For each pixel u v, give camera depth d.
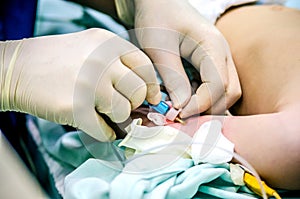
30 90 0.75
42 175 0.84
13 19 1.12
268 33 0.91
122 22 1.18
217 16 1.08
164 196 0.61
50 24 1.17
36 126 0.97
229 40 0.99
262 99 0.83
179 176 0.66
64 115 0.73
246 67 0.90
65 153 0.83
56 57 0.77
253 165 0.69
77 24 1.19
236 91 0.84
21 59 0.78
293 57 0.81
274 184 0.69
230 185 0.68
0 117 0.99
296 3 1.20
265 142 0.68
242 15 1.04
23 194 0.52
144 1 1.00
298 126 0.67
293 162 0.65
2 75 0.77
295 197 0.70
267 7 1.06
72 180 0.66
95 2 1.19
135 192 0.61
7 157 0.56
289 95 0.75
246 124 0.73
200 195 0.66
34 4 1.11
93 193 0.62
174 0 0.97
